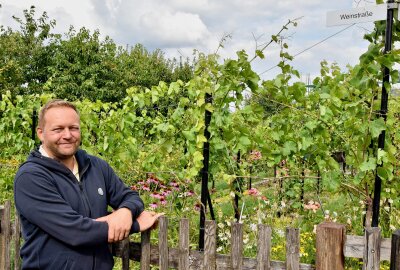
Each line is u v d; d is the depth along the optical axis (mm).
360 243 2289
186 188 4930
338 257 2268
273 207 5203
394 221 4277
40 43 20203
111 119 5609
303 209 5359
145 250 2777
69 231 2326
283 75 3617
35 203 2346
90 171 2623
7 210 3408
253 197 4949
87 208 2492
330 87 3779
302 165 5035
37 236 2426
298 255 2332
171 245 4312
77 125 2506
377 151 3256
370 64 3174
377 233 2252
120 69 22328
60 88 18812
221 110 3562
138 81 23641
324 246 2287
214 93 3545
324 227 2289
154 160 5125
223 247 4336
